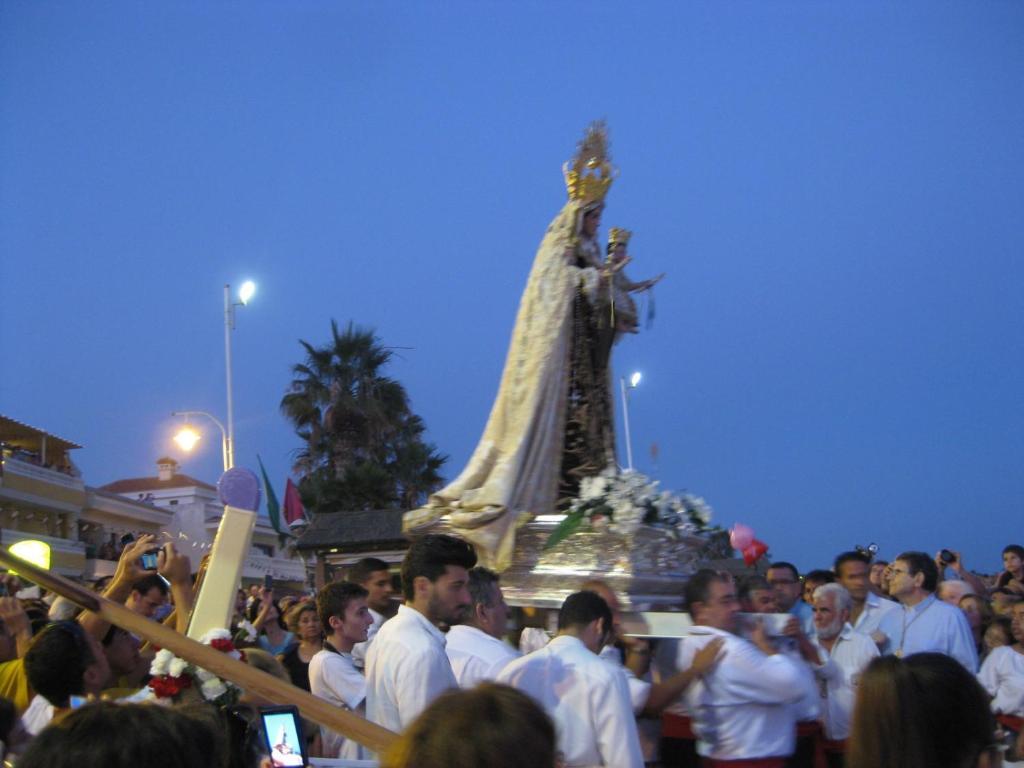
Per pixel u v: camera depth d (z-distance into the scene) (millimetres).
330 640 6145
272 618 9320
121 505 34531
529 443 8930
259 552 38312
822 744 6633
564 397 9211
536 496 8914
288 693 3531
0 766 3553
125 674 5328
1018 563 10781
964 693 2816
